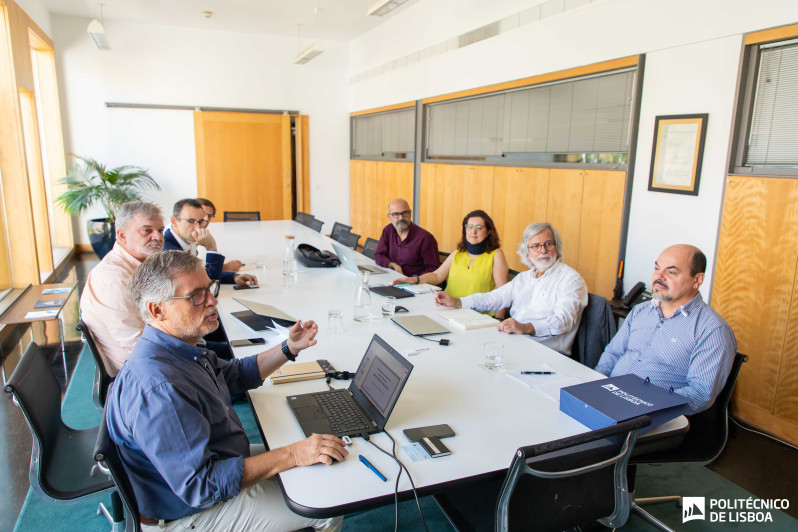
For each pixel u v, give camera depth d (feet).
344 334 7.78
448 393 5.92
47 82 23.49
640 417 4.49
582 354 8.55
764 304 9.93
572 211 14.89
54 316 11.39
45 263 19.66
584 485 4.70
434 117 21.83
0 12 15.29
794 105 9.54
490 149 18.48
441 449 4.69
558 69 14.90
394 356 5.28
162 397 4.15
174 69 26.04
